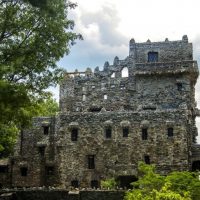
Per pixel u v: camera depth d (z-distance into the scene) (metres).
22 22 33.91
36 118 67.25
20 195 45.69
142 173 57.53
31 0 32.16
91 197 44.78
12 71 31.69
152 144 60.19
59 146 63.09
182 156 58.84
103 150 61.53
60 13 34.69
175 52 70.62
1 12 33.81
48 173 62.78
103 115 62.91
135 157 60.25
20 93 31.59
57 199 45.28
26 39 34.19
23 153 66.19
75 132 63.41
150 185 37.34
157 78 69.75
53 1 33.62
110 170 60.34
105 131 62.38
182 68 68.06
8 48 33.44
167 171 58.59
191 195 35.59
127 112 62.22
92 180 60.81
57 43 34.62
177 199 31.44
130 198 34.41
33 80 34.62
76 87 72.38
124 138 61.28
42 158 62.62
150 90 69.50
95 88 71.75
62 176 61.84
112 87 71.12
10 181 62.03
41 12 33.62
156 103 68.81
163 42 71.50
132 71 71.06
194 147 62.78
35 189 46.06
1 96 30.31
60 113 65.38
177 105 67.88
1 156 73.38
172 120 60.44
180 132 59.75
